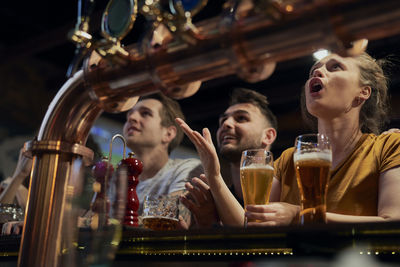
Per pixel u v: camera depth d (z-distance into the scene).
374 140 1.22
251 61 0.47
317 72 1.23
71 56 5.72
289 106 5.80
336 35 0.41
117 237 0.56
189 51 0.49
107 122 5.95
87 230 0.57
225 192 1.17
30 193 0.61
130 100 0.62
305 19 0.42
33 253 0.57
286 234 0.61
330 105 1.21
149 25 0.54
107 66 0.57
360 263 0.62
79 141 0.63
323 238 0.61
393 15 0.38
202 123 6.54
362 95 1.26
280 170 1.36
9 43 5.83
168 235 0.71
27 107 6.54
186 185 1.28
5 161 6.19
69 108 0.61
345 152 1.24
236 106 2.09
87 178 0.60
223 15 0.48
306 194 0.74
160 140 2.28
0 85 6.24
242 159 0.94
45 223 0.58
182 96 0.54
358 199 1.14
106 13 0.57
